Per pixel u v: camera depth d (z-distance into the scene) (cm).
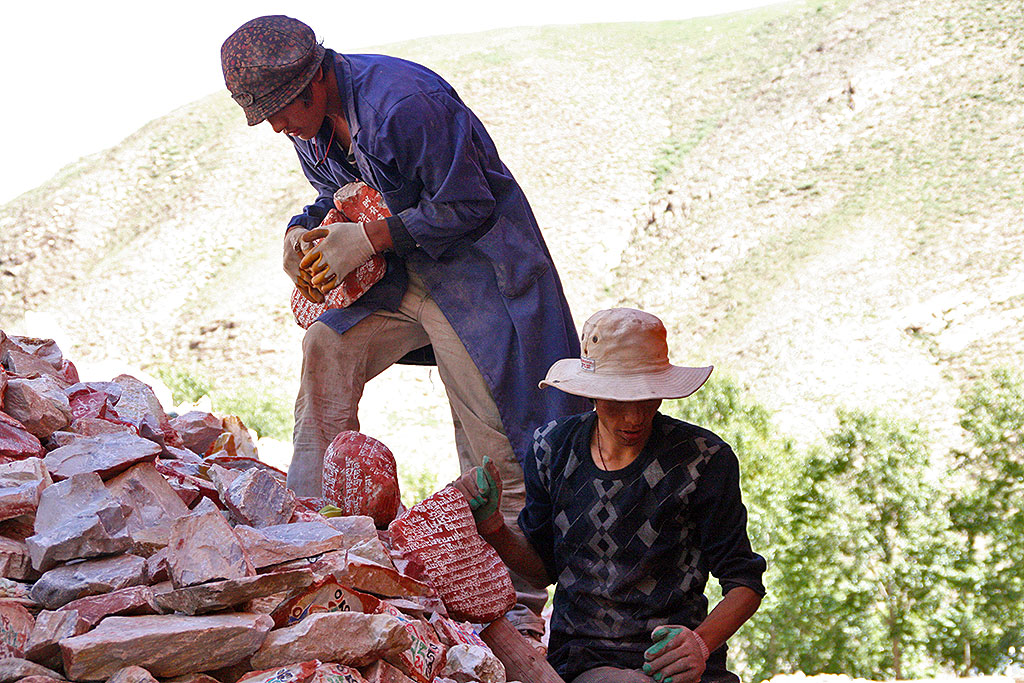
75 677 215
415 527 296
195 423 436
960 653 1633
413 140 377
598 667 282
